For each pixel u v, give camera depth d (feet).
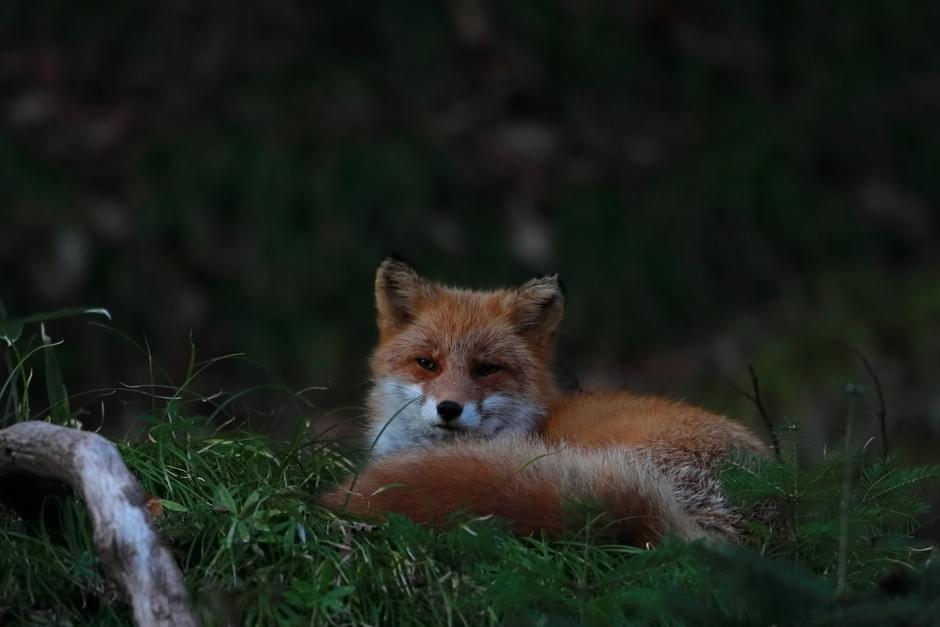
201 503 18.29
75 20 54.19
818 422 40.42
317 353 45.96
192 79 52.54
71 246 47.09
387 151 50.57
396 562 17.39
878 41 59.06
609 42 56.49
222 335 46.60
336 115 51.72
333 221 48.93
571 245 49.75
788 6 59.72
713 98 56.24
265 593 16.29
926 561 19.38
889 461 19.06
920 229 53.31
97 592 16.62
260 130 50.88
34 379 41.63
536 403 25.53
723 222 51.60
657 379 45.70
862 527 18.17
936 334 45.21
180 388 21.56
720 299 49.78
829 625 13.70
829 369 44.21
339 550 17.46
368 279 48.03
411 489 18.78
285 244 48.11
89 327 45.34
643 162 53.26
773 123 55.36
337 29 54.24
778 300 49.65
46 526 17.83
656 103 56.03
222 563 17.01
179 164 49.83
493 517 18.15
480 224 49.85
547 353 26.45
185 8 54.19
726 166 53.06
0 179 48.47
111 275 47.06
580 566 17.90
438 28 55.06
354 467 21.62
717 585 15.02
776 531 19.90
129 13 54.24
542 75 55.31
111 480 15.31
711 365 46.68
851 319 46.55
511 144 52.54
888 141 56.08
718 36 58.39
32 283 46.26
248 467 20.15
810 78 57.47
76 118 51.47
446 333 25.31
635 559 17.13
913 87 58.18
